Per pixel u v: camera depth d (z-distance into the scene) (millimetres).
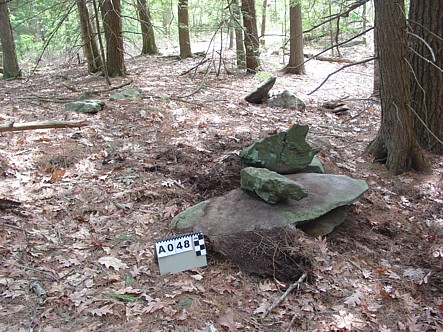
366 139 7148
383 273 3812
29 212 4199
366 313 3316
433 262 4039
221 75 12828
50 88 10477
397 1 5152
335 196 4352
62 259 3578
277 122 7828
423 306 3467
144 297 3250
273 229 3861
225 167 5293
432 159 6133
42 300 3115
